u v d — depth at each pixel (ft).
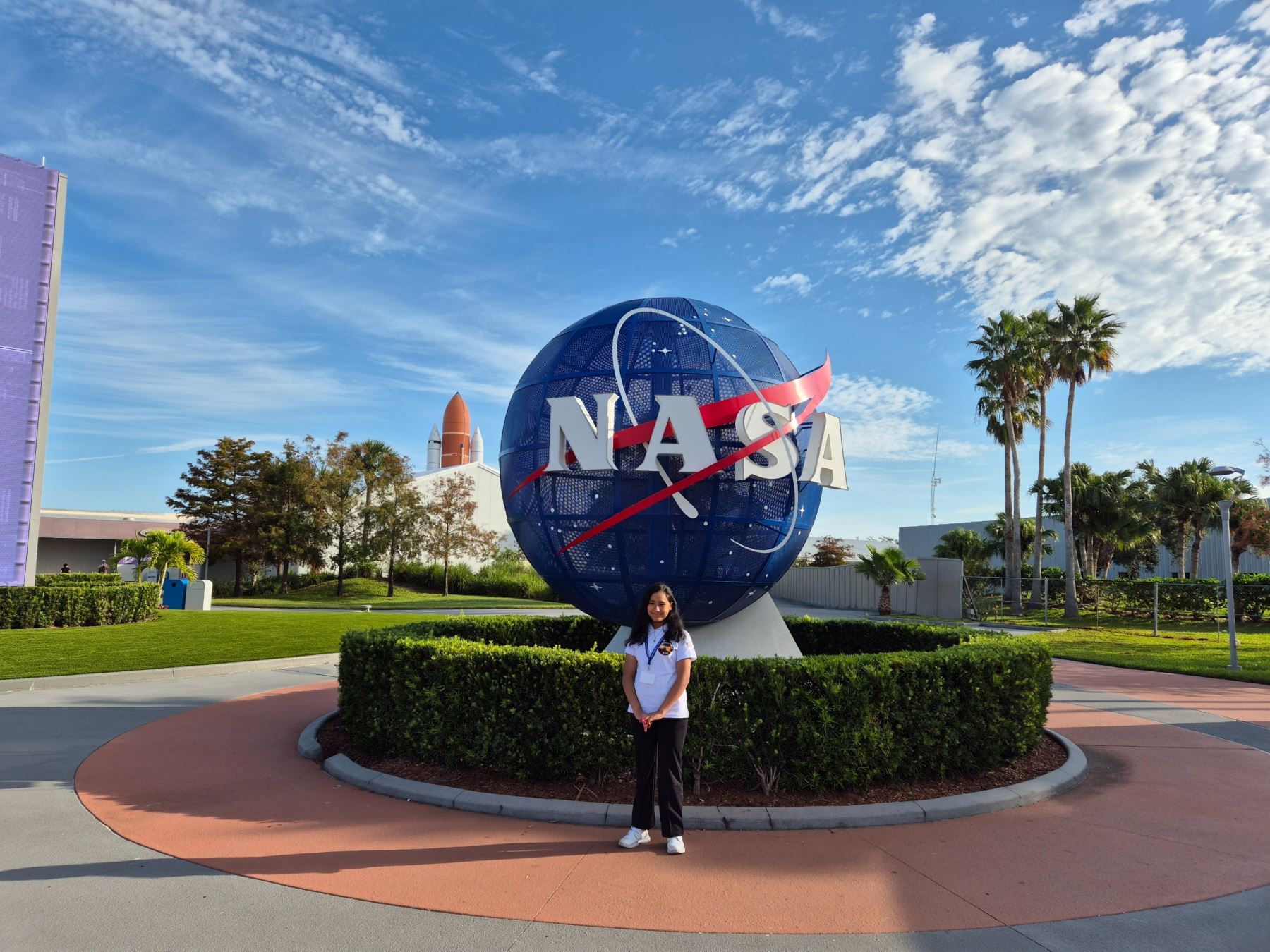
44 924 13.48
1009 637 30.71
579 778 21.12
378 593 146.92
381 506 144.97
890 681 21.45
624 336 26.68
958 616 109.09
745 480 25.20
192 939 13.03
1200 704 38.88
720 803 19.90
